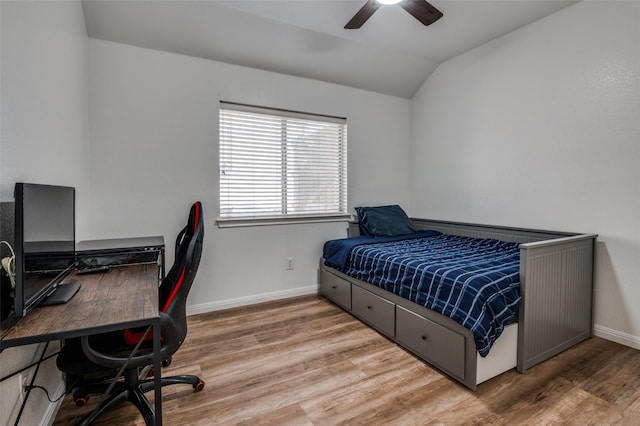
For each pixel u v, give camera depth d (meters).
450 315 1.76
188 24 2.46
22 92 1.28
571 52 2.41
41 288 1.18
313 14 2.52
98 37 2.38
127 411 1.57
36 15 1.42
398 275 2.19
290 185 3.24
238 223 2.94
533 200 2.69
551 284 1.97
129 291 1.37
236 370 1.91
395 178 3.86
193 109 2.72
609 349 2.12
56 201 1.33
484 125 3.07
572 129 2.42
